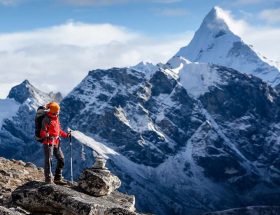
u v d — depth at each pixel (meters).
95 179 19.64
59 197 17.42
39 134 20.30
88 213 16.75
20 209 17.16
